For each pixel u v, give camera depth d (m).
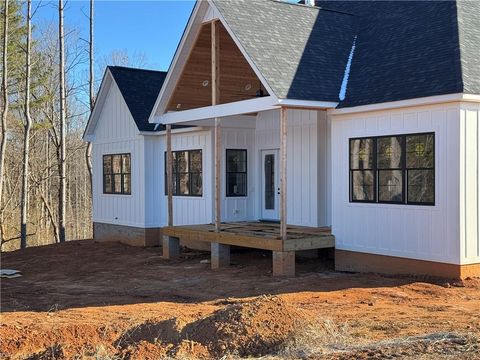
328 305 9.78
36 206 40.62
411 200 12.20
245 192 18.53
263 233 14.34
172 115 16.78
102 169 23.27
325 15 15.95
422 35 13.52
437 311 9.06
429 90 11.60
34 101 32.91
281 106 12.98
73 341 7.66
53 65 37.62
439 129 11.59
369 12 16.36
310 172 15.94
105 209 23.09
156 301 11.38
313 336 7.11
